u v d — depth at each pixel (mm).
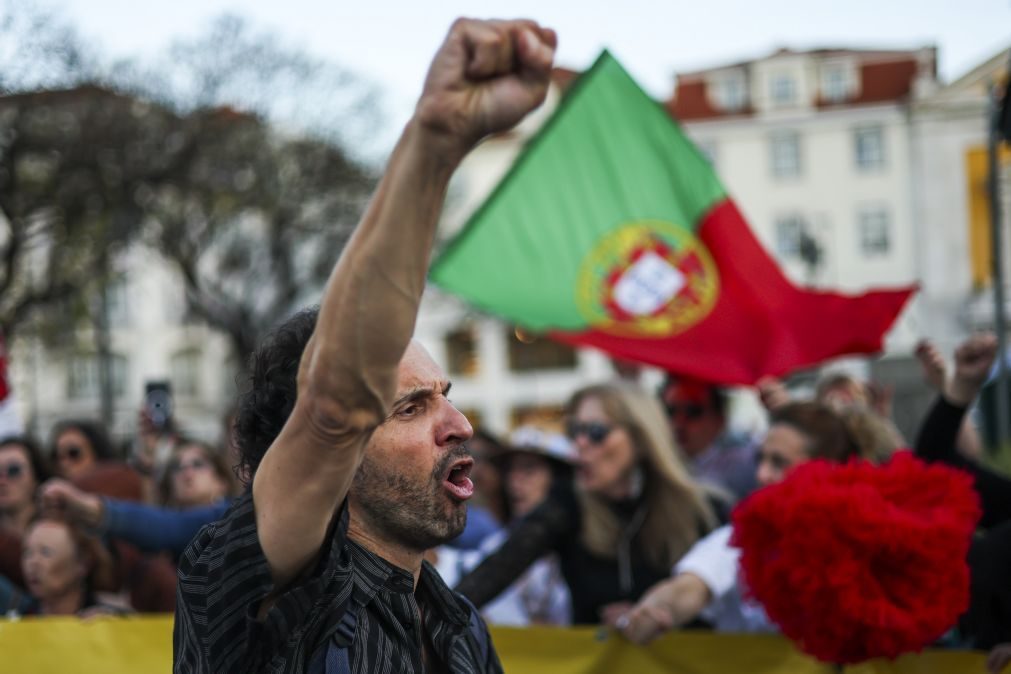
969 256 31781
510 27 1118
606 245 4758
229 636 1368
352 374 1258
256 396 1570
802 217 37844
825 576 2252
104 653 3211
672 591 2789
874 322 4547
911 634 2232
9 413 5957
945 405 3000
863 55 37688
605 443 3160
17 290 14617
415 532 1562
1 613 3793
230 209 20281
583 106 4848
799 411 3139
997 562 2639
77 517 3145
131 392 39375
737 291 4684
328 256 23438
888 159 37219
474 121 1137
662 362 4574
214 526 1444
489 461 4867
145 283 38375
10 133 11328
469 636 1757
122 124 14984
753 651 2988
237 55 18406
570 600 3230
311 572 1414
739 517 2436
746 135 38594
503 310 4664
